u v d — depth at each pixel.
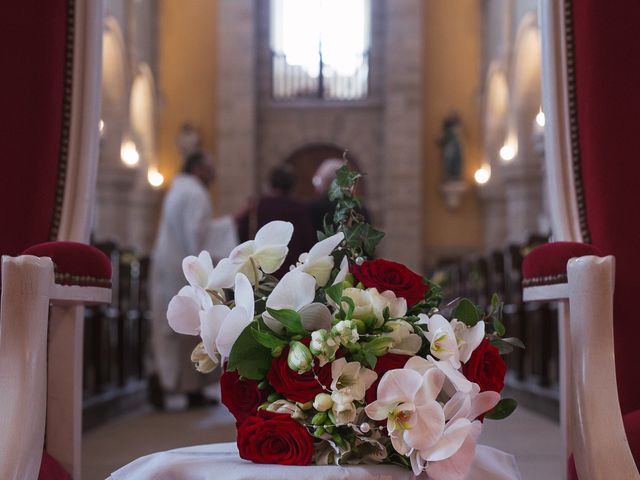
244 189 20.64
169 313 1.58
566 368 2.17
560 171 2.22
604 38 2.20
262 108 21.52
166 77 21.03
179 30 21.05
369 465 1.43
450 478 1.38
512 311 8.39
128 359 8.29
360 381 1.42
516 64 17.48
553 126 2.25
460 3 20.94
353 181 1.67
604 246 2.12
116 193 18.05
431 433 1.38
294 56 21.83
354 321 1.44
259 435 1.43
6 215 2.09
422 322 1.49
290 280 1.48
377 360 1.45
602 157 2.16
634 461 1.69
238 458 1.47
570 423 2.17
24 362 1.66
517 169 17.67
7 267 1.67
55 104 2.16
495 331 1.56
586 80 2.21
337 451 1.41
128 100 18.22
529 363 8.50
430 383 1.40
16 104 2.13
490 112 19.92
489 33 20.28
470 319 1.54
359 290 1.48
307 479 1.36
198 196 7.37
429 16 21.03
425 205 20.84
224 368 1.55
